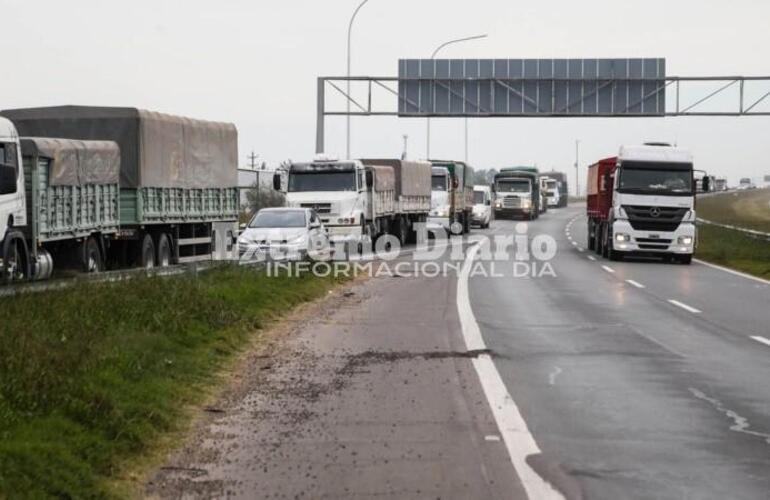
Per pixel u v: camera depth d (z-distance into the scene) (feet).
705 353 50.21
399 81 186.09
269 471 27.30
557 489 25.49
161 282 62.64
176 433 31.42
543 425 33.17
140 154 90.99
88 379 33.47
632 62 182.80
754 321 64.59
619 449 29.96
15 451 24.84
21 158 70.23
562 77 184.14
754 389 40.27
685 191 124.67
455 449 29.71
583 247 163.94
